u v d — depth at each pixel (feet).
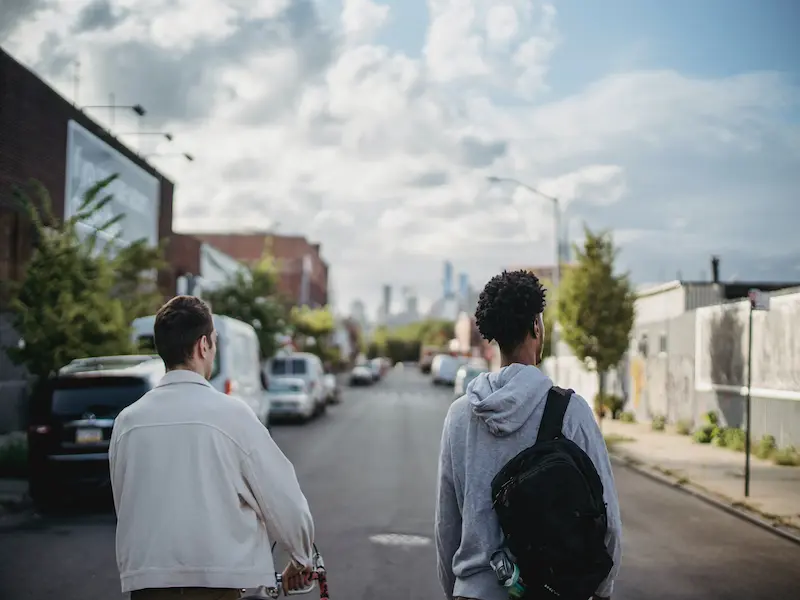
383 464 54.95
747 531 34.35
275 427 86.74
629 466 55.88
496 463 9.41
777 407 60.80
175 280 111.04
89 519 36.24
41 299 45.34
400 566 27.61
